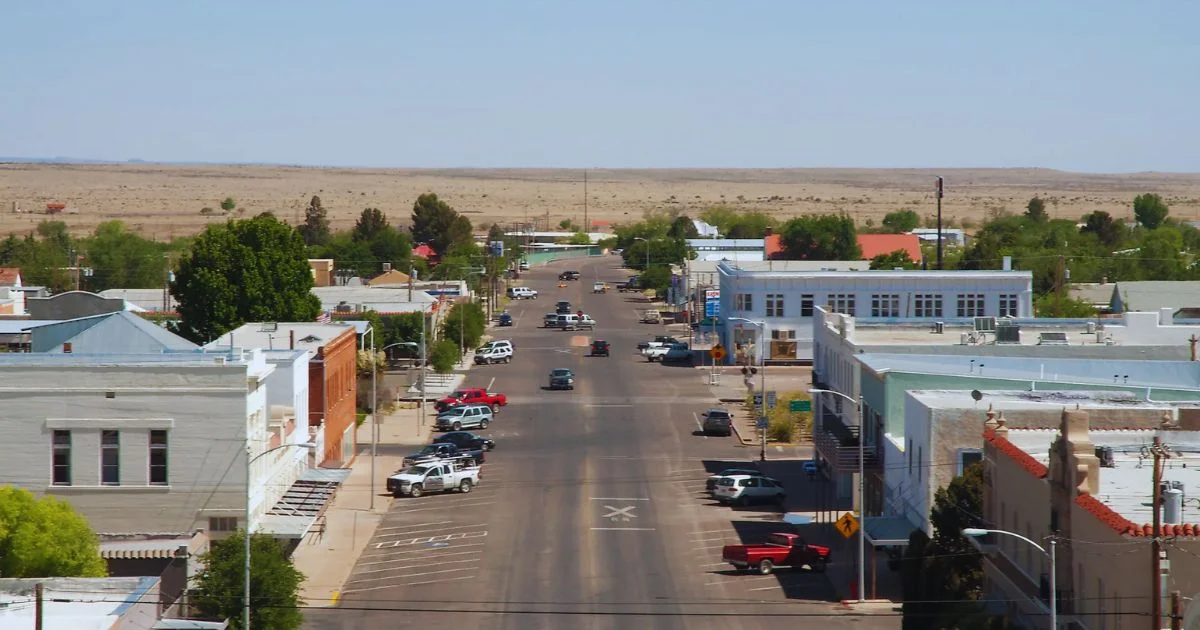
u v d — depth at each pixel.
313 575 59.56
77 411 56.75
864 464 68.56
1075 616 39.75
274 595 48.03
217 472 57.09
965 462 56.19
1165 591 34.97
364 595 56.47
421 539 67.00
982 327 89.50
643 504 75.50
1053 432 49.97
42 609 38.72
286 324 93.06
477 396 108.62
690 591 57.38
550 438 96.00
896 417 66.62
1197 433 47.84
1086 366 69.50
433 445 87.50
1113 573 36.88
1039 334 82.56
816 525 70.50
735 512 73.75
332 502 75.06
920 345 77.38
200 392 56.91
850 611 54.25
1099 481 41.97
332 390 81.31
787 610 54.38
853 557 63.44
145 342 68.75
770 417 98.94
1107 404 55.22
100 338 68.81
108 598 43.66
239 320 108.00
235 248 108.19
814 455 86.19
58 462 56.94
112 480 57.06
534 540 66.69
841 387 81.88
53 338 73.56
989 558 49.38
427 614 53.56
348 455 87.50
